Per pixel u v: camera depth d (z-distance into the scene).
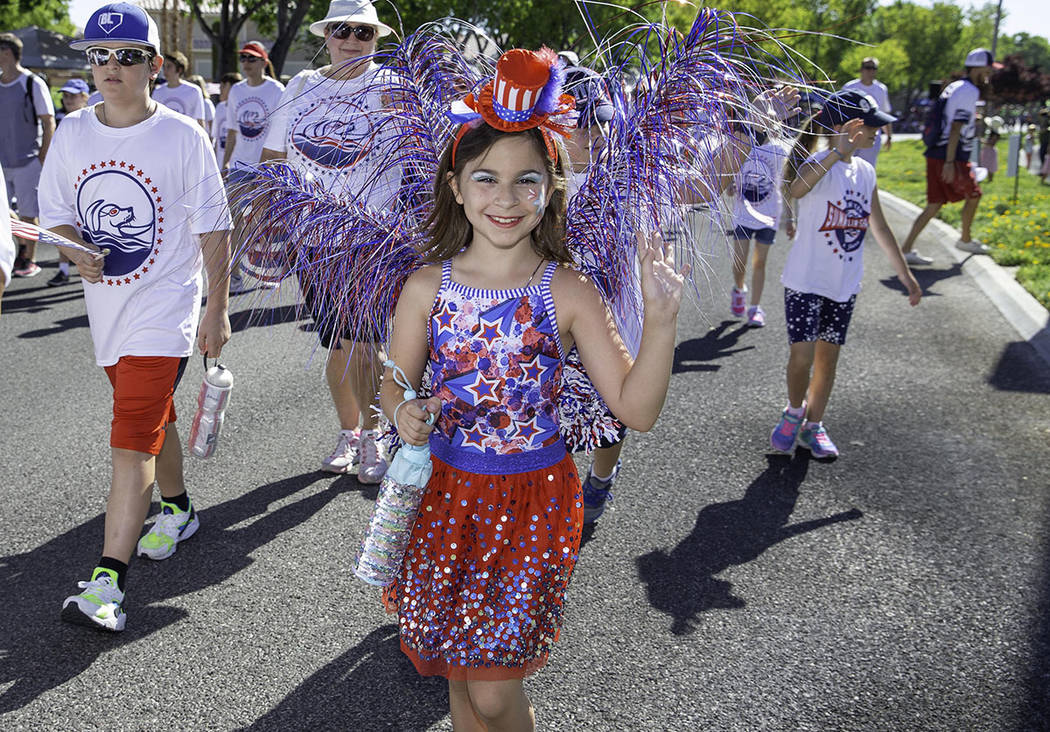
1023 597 3.58
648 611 3.48
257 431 5.29
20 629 3.32
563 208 2.38
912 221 14.35
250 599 3.53
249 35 36.72
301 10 22.81
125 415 3.39
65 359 6.73
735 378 6.35
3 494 4.43
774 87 2.42
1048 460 4.95
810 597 3.58
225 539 4.00
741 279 7.86
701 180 2.42
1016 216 12.73
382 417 2.53
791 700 2.96
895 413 5.68
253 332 7.39
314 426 5.38
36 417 5.50
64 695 2.96
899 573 3.77
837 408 5.77
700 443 5.18
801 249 4.68
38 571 3.73
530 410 2.31
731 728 2.83
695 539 4.06
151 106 3.47
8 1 30.19
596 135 2.72
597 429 2.49
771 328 7.71
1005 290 8.85
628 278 2.49
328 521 4.19
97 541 3.99
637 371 2.19
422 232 2.51
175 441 3.85
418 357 2.40
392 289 2.63
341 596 3.56
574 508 2.36
